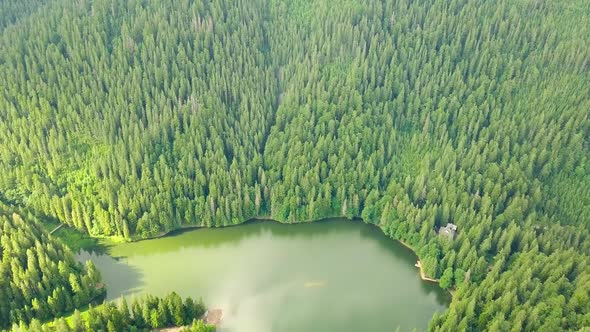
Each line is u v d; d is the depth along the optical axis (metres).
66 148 156.25
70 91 164.88
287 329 122.19
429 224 140.00
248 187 154.12
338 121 163.12
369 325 123.25
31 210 149.75
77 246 145.75
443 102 162.25
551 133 146.88
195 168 153.12
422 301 130.38
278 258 144.62
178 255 145.25
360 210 155.00
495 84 165.88
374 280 136.88
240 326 122.62
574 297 109.06
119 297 130.12
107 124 157.50
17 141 157.25
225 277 138.00
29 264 119.69
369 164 153.38
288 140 160.38
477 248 133.25
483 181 144.50
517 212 135.38
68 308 121.69
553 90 158.38
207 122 161.50
